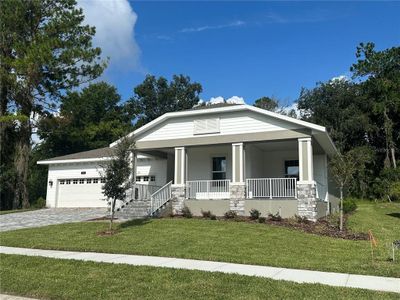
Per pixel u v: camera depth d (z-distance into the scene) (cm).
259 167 2308
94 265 977
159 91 6141
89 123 5241
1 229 1711
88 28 3212
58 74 3100
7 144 3350
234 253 1117
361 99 4372
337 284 798
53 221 1959
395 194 3300
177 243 1258
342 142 4284
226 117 2012
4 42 3072
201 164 2322
